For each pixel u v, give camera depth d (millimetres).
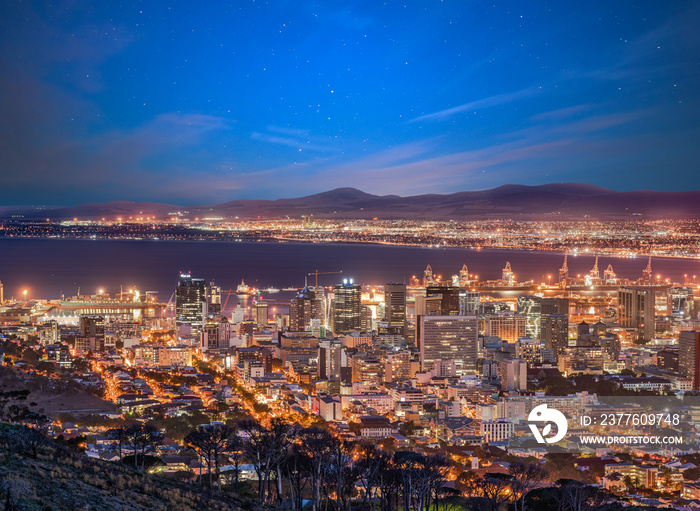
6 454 82375
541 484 139625
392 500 126125
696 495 187250
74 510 71000
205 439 123312
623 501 153625
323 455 122750
